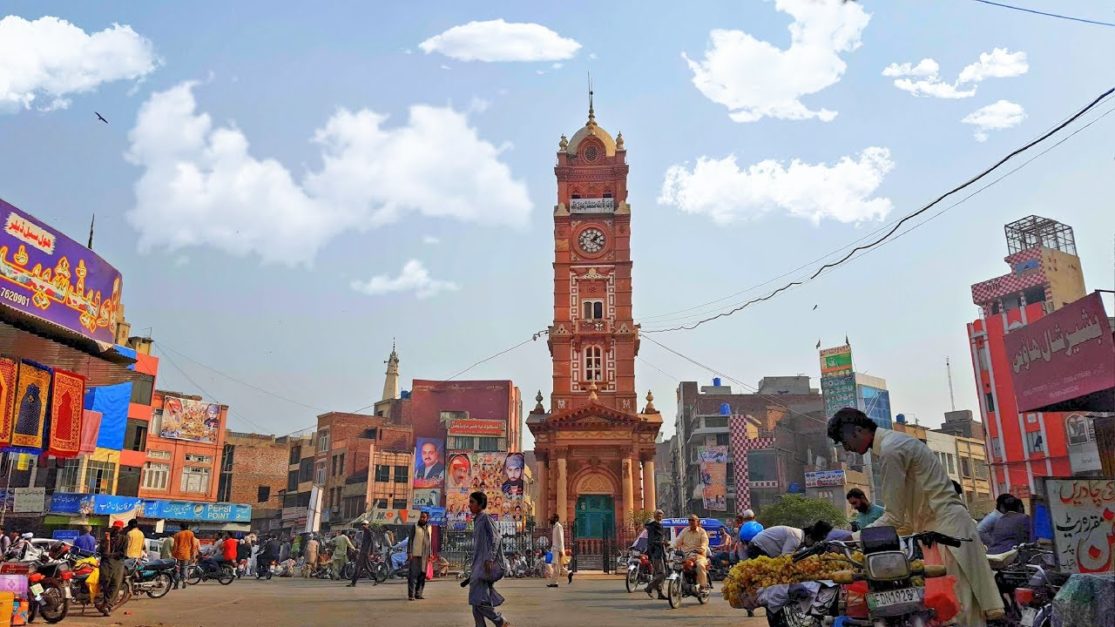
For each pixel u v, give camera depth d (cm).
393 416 8412
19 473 4628
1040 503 1085
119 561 1617
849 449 701
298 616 1533
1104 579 694
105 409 4756
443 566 3838
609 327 5456
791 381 8762
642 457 5316
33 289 1410
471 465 5812
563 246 5641
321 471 7594
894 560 561
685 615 1561
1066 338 1291
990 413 5106
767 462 7144
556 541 2817
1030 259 5209
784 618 766
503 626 1082
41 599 1422
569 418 5188
